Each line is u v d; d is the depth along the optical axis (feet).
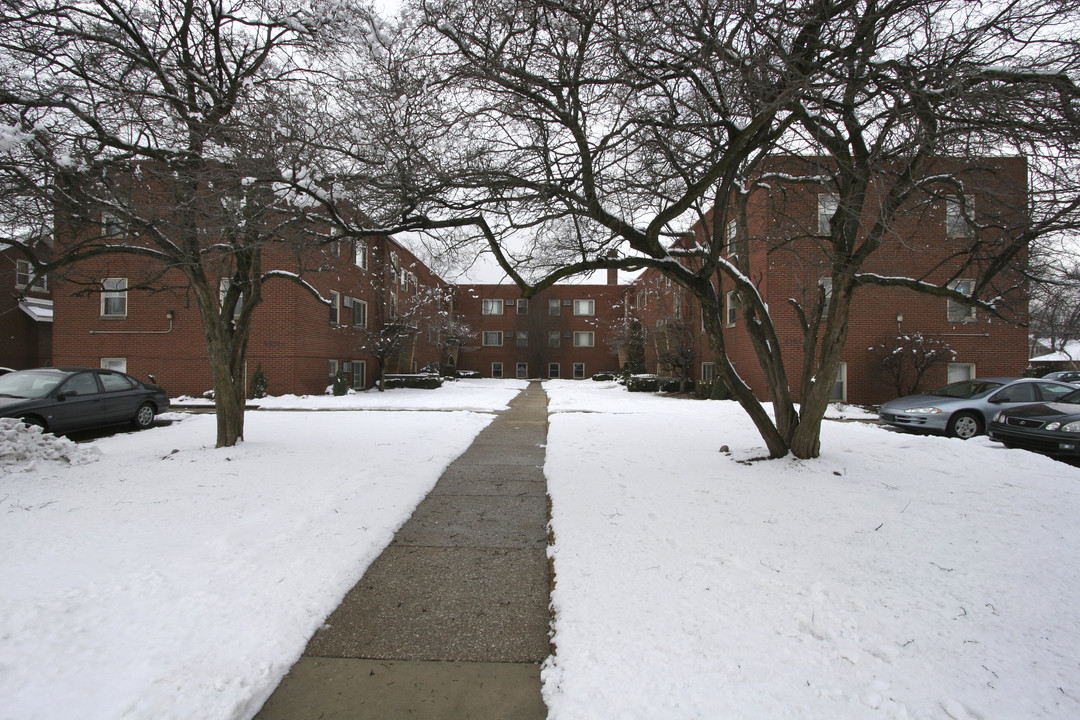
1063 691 7.68
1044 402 29.81
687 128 16.75
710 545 12.91
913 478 18.38
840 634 9.14
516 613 10.80
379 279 71.15
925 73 14.28
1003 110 13.14
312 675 8.75
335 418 38.47
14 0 17.22
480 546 14.32
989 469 19.60
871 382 50.11
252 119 17.84
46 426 30.07
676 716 7.31
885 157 17.01
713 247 19.12
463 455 26.09
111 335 57.00
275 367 55.72
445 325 86.17
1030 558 11.96
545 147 16.85
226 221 17.16
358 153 17.43
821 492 16.78
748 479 18.49
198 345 56.80
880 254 45.75
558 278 18.61
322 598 10.84
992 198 17.33
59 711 7.27
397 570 12.81
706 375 67.31
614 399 58.34
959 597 10.30
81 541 13.41
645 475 19.86
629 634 9.34
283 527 14.52
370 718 7.77
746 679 8.06
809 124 16.53
